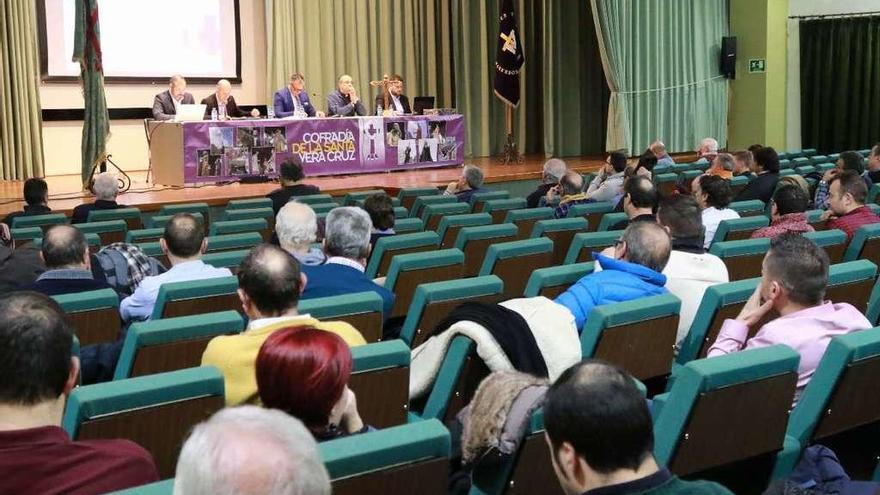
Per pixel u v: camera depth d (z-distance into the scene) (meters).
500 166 12.24
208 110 10.52
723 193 5.54
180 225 4.04
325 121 10.28
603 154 14.91
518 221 6.22
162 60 12.16
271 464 1.12
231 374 2.52
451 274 4.41
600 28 13.36
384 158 10.81
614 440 1.56
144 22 11.98
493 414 2.18
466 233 5.18
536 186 11.17
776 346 2.42
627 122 13.73
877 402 2.61
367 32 13.72
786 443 2.54
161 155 9.69
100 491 1.80
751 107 14.62
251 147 9.79
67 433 2.00
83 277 3.86
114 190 7.02
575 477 1.63
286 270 2.78
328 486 1.17
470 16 14.25
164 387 2.25
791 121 15.00
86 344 3.58
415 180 10.07
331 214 4.16
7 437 1.77
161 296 3.55
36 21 11.27
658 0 13.90
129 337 2.88
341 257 4.12
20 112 11.15
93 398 2.18
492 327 2.77
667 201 4.30
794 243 2.90
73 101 11.71
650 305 3.10
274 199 7.27
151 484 1.67
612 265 3.48
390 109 11.39
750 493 2.57
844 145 14.82
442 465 1.94
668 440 2.31
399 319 4.41
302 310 3.18
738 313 3.39
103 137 9.09
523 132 14.56
